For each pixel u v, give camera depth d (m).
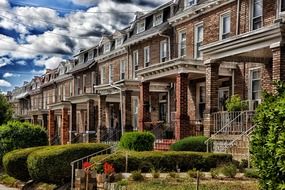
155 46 30.14
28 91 71.56
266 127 6.10
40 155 16.42
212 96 19.06
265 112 6.11
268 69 19.34
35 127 24.52
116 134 31.66
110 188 12.50
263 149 6.04
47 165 16.19
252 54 17.70
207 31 24.39
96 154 16.53
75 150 16.36
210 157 15.32
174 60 22.09
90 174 13.73
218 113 18.97
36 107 66.44
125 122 28.66
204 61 19.78
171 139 23.75
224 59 18.78
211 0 23.55
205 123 19.34
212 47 18.58
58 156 16.17
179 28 27.30
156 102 30.00
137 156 14.74
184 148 18.41
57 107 41.84
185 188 10.86
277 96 6.21
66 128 39.97
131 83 28.69
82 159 15.27
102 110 33.25
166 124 26.16
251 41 16.41
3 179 21.27
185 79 21.92
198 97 25.53
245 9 21.41
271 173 5.82
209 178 13.04
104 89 32.25
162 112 29.52
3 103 36.28
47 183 17.00
